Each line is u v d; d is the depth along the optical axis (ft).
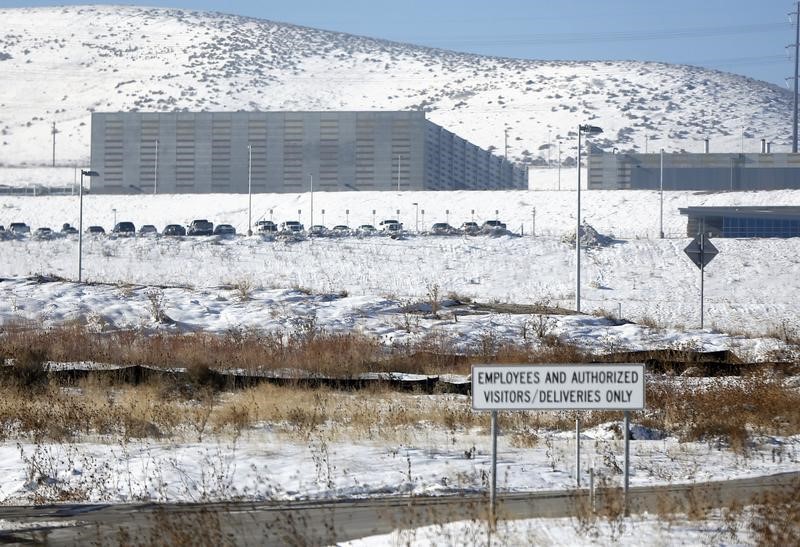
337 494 158.10
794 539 117.60
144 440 207.72
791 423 232.12
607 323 466.29
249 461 183.42
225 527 137.28
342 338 380.78
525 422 231.91
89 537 134.41
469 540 118.01
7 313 459.32
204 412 236.02
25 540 133.59
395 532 127.44
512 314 482.69
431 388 296.30
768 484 165.99
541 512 141.38
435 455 190.70
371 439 208.23
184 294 513.86
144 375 300.61
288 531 130.82
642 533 121.08
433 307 484.74
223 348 355.97
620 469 177.99
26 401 251.39
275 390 273.33
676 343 403.13
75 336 379.76
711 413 232.53
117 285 537.24
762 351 396.16
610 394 128.67
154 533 129.80
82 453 193.06
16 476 175.32
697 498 149.79
